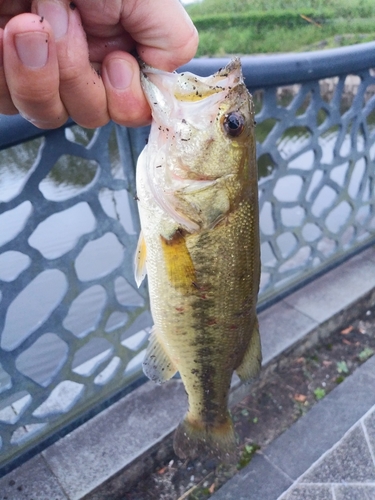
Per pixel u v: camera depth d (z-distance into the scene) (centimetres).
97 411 36
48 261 29
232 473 36
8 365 30
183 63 18
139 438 35
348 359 46
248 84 32
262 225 79
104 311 34
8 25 13
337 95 41
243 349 25
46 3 14
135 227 33
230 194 20
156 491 35
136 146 30
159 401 38
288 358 45
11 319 60
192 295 21
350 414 40
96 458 34
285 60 34
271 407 41
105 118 17
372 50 40
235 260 21
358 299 49
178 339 23
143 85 17
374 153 62
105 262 71
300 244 47
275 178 41
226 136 20
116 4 15
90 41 17
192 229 20
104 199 83
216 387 26
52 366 50
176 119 19
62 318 31
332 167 45
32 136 24
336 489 33
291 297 50
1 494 32
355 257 56
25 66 13
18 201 26
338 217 82
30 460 34
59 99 15
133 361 39
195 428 28
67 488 32
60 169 103
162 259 21
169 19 16
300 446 37
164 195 20
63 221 84
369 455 35
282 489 34
